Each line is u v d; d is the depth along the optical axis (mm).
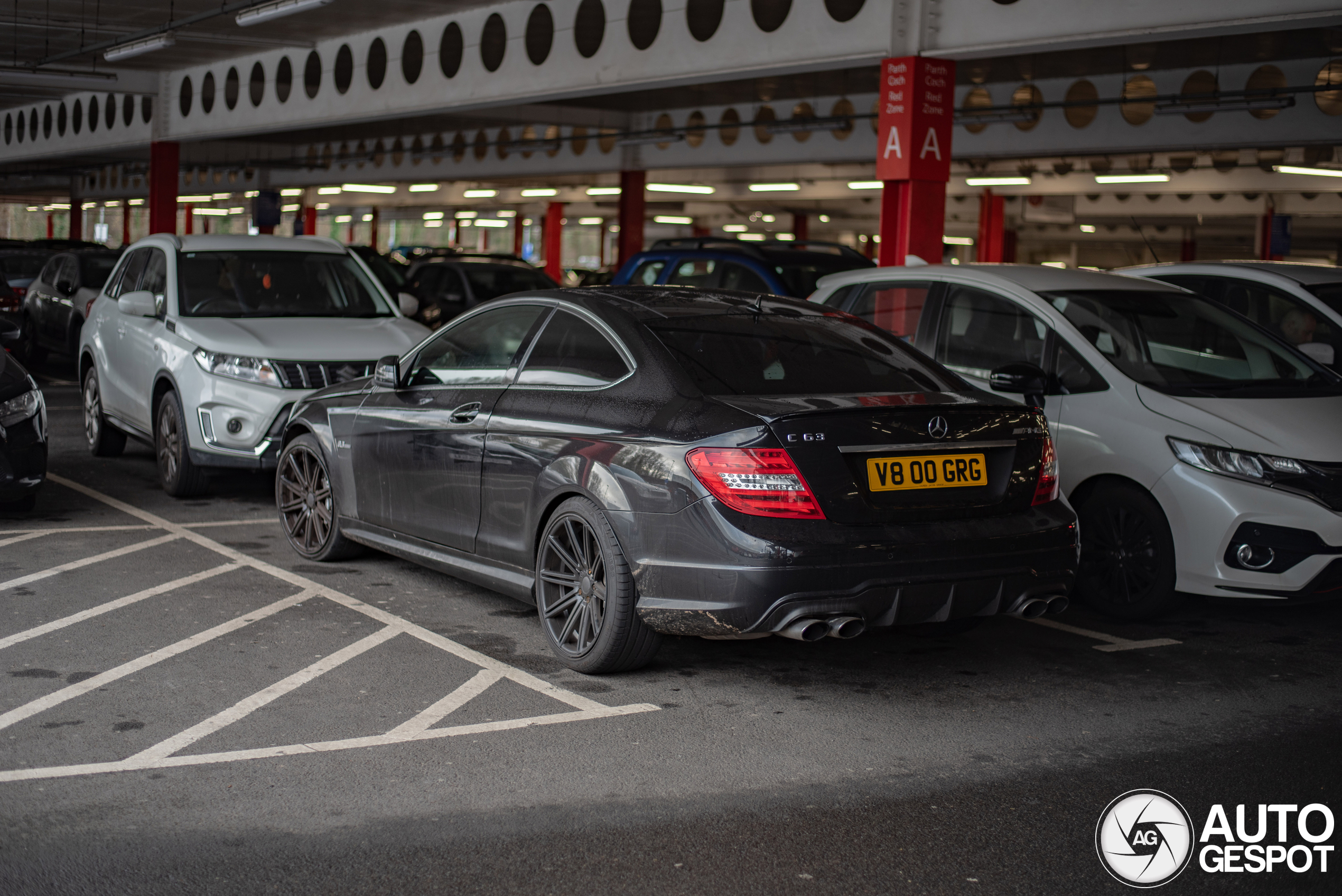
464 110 19703
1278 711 4734
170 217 28312
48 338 15852
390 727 4285
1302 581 5438
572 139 29719
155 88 27891
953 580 4375
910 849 3457
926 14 12328
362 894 3107
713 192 40281
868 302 7398
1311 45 18953
